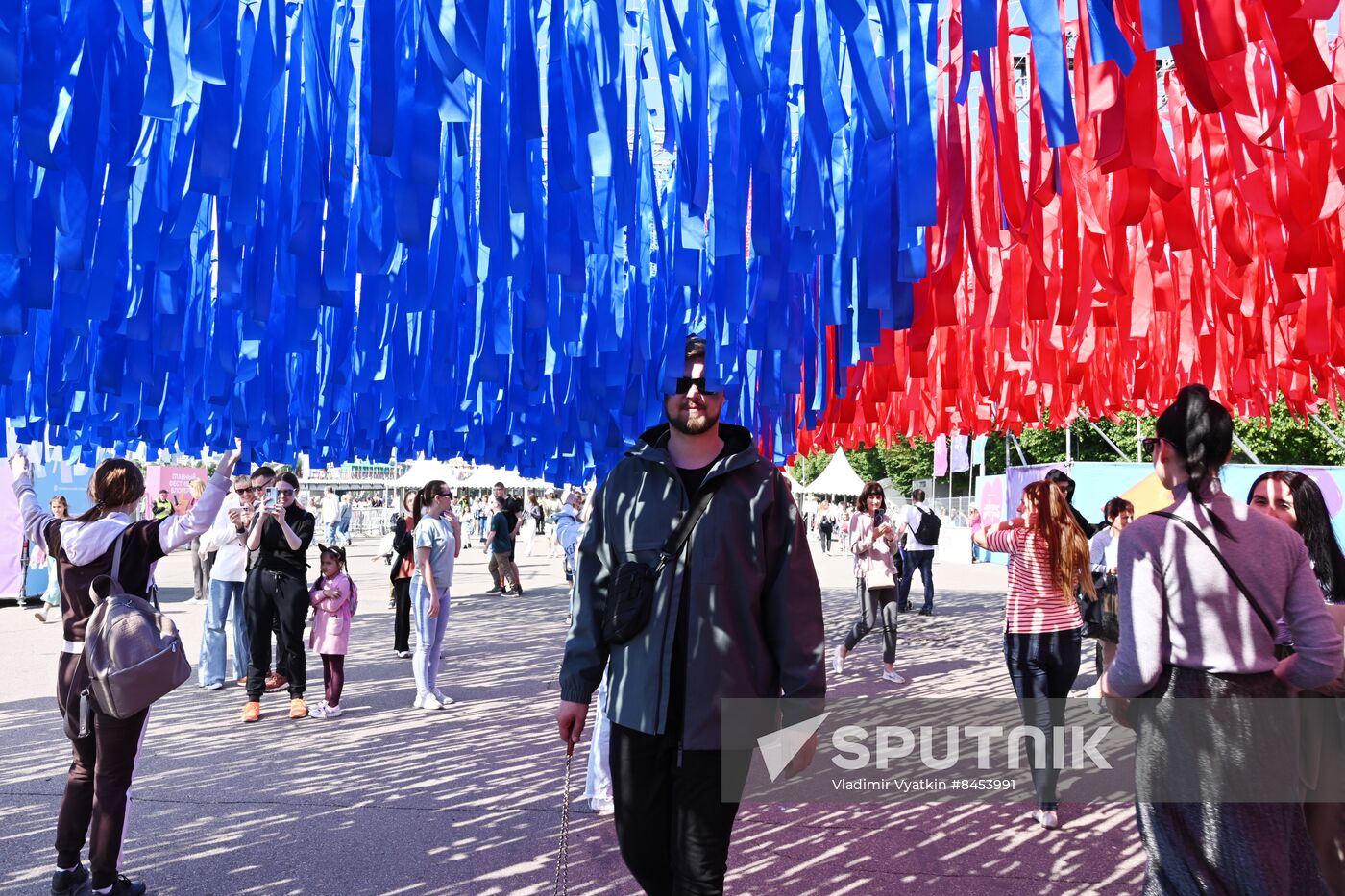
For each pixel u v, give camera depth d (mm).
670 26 1339
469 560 19625
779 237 1618
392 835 2961
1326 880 1856
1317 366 2910
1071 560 3244
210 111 1160
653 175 1788
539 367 1862
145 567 2496
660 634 1672
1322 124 1387
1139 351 3164
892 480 34250
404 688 5625
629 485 1825
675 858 1618
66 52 1207
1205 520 1606
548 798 3363
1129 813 3207
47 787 3445
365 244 1524
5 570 9477
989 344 3123
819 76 1404
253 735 4367
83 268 1177
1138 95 1177
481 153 1415
